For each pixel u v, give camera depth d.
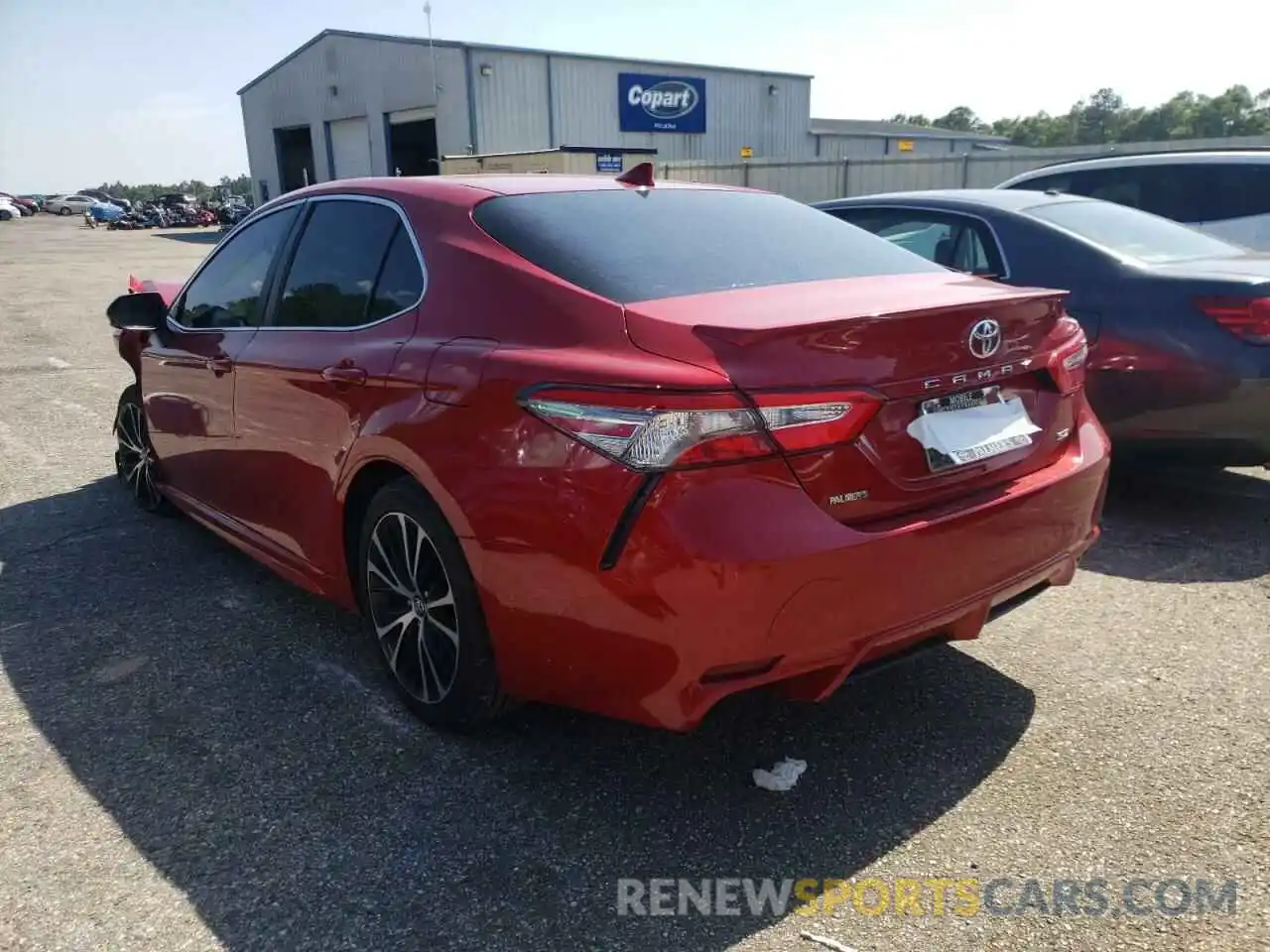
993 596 2.65
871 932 2.18
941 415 2.55
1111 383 4.59
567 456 2.33
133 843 2.50
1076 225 5.01
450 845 2.48
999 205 5.25
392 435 2.80
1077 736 2.93
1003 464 2.71
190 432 4.20
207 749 2.93
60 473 5.94
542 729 3.01
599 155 23.28
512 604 2.50
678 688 2.28
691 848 2.47
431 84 31.70
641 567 2.22
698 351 2.29
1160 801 2.61
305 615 3.89
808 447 2.27
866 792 2.68
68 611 3.94
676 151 35.12
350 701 3.20
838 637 2.33
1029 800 2.63
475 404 2.55
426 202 3.13
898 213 5.66
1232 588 3.96
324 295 3.40
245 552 3.98
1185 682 3.22
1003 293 2.77
